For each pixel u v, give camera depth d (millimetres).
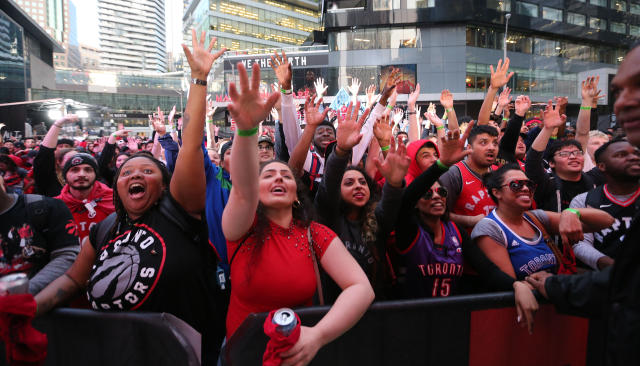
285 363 1191
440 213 2172
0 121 30750
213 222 2529
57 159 4172
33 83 63156
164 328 1527
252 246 1605
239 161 1407
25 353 1314
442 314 1703
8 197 1876
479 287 2318
